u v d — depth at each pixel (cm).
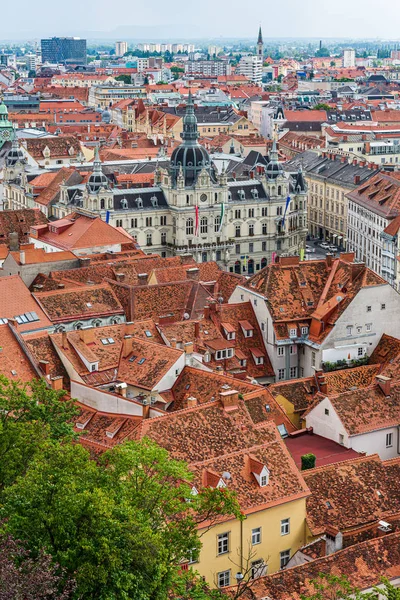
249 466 11725
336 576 10225
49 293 18100
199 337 17225
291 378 18500
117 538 8281
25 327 17100
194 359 15825
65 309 17988
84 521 8325
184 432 12194
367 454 14450
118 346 16000
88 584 8038
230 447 12250
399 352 17438
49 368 15250
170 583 8725
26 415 10931
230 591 10106
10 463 9706
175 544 9225
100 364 15500
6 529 8138
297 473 11938
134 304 18562
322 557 10638
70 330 17812
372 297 18212
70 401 11600
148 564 8350
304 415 15275
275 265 18900
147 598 8250
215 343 17525
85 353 15512
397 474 12725
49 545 8206
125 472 9275
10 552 7775
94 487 8719
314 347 17975
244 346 18262
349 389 16300
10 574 7444
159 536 8581
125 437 12200
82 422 13575
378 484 12506
